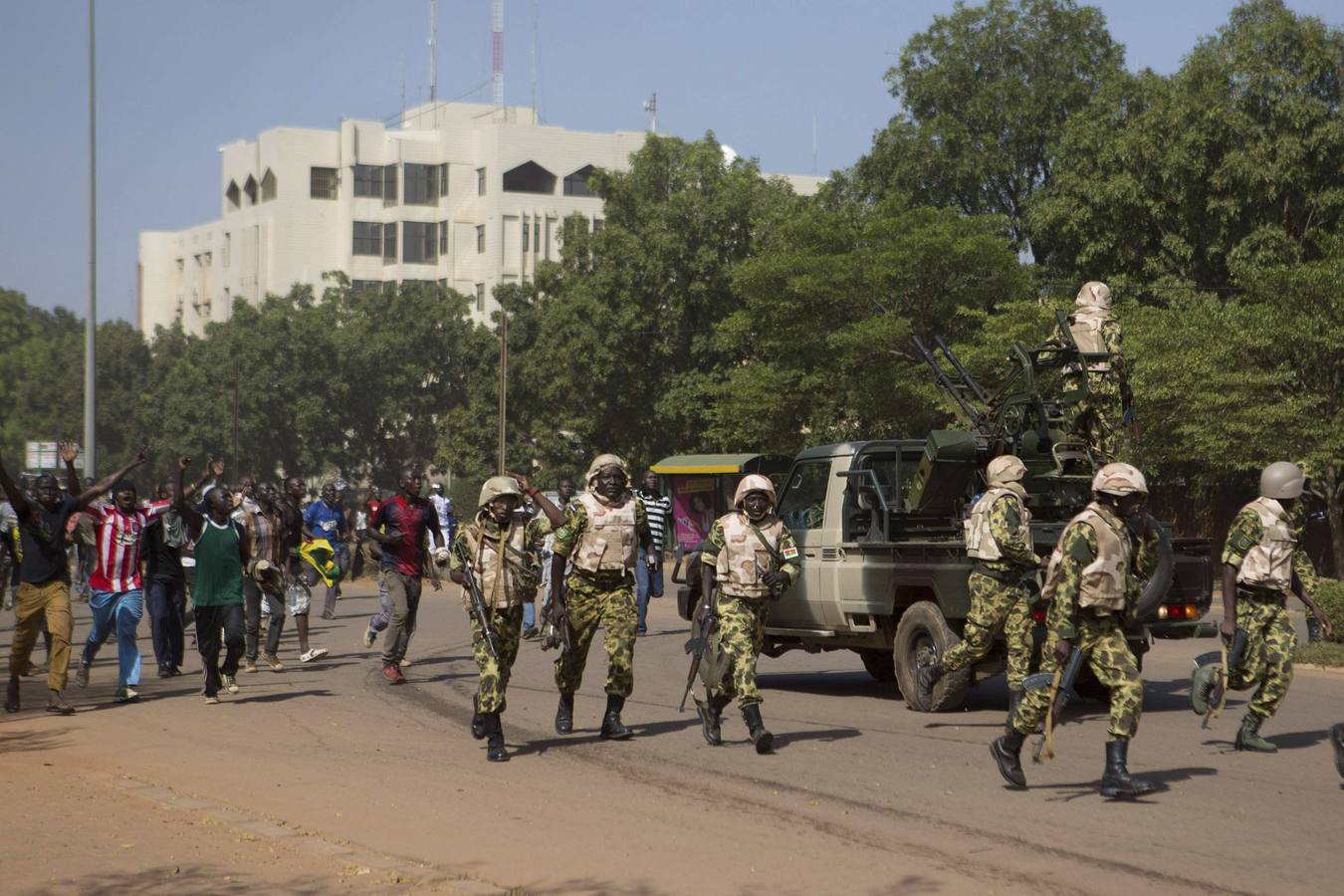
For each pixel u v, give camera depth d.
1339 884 6.05
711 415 45.00
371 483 80.75
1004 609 9.80
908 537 12.42
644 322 52.09
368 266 96.69
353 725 10.93
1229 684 9.42
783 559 9.66
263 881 6.06
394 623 13.85
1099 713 11.45
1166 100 36.97
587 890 5.95
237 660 12.70
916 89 45.19
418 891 5.91
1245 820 7.28
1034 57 45.19
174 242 118.75
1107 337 11.88
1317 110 34.06
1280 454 27.89
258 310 81.38
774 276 38.44
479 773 8.77
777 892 5.93
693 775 8.70
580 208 94.31
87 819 7.26
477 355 60.91
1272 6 36.12
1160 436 29.95
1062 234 37.91
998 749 8.16
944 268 36.22
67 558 11.79
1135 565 8.05
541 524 9.80
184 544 14.25
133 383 86.38
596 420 55.44
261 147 101.69
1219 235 35.47
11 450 81.00
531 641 18.12
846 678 14.52
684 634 19.58
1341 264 27.98
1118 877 6.18
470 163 95.62
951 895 5.88
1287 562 9.34
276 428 78.94
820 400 41.50
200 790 8.08
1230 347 28.05
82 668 13.28
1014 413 12.21
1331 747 9.59
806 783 8.41
